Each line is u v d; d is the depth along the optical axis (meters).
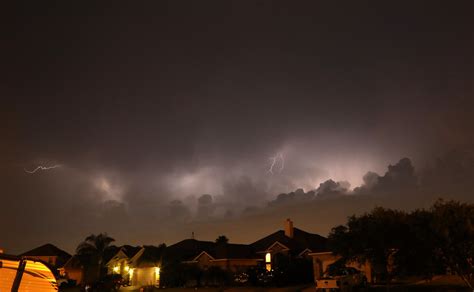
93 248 56.31
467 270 21.45
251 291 37.06
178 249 54.66
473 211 21.38
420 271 22.72
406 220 23.14
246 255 51.44
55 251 71.81
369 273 34.09
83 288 44.28
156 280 52.50
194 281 47.84
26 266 10.31
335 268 31.36
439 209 21.78
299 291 34.69
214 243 60.38
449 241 21.25
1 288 9.91
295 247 48.28
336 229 26.11
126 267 57.09
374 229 23.77
